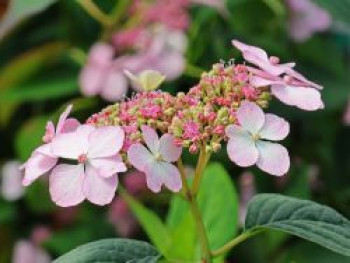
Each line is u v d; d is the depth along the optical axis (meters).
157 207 0.81
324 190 0.81
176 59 0.79
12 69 0.83
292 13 0.82
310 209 0.48
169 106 0.46
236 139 0.44
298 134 0.80
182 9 0.81
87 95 0.80
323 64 0.82
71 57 0.84
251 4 0.80
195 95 0.48
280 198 0.49
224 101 0.46
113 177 0.44
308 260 0.71
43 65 0.83
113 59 0.82
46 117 0.82
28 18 0.84
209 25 0.80
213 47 0.79
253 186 0.77
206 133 0.45
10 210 0.88
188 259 0.59
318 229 0.47
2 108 0.86
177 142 0.44
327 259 0.71
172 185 0.44
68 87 0.82
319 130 0.80
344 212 0.80
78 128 0.45
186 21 0.80
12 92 0.83
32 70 0.83
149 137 0.44
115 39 0.82
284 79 0.47
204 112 0.45
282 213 0.48
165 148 0.44
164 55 0.79
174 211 0.63
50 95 0.82
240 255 0.74
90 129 0.45
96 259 0.46
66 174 0.44
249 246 0.74
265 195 0.49
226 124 0.45
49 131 0.46
